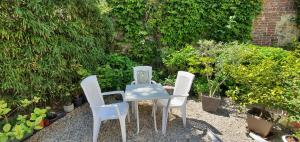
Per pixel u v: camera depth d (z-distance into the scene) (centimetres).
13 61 303
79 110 384
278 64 325
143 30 520
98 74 415
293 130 319
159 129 327
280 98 279
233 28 532
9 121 287
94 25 438
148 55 534
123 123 287
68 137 302
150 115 372
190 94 474
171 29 522
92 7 420
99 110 298
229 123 353
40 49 326
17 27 299
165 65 509
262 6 562
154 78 482
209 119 366
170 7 508
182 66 476
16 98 312
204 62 416
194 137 308
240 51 396
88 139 299
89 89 302
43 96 347
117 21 514
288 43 616
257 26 599
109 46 509
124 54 534
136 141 295
